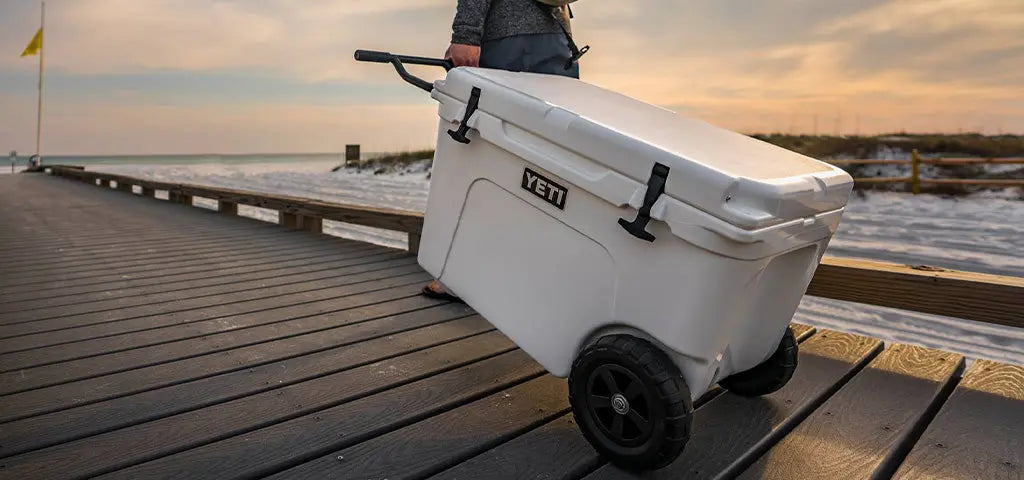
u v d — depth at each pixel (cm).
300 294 330
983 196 1047
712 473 148
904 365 222
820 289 259
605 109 163
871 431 171
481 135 168
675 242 132
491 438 165
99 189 1284
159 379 203
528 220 162
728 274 127
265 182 1773
